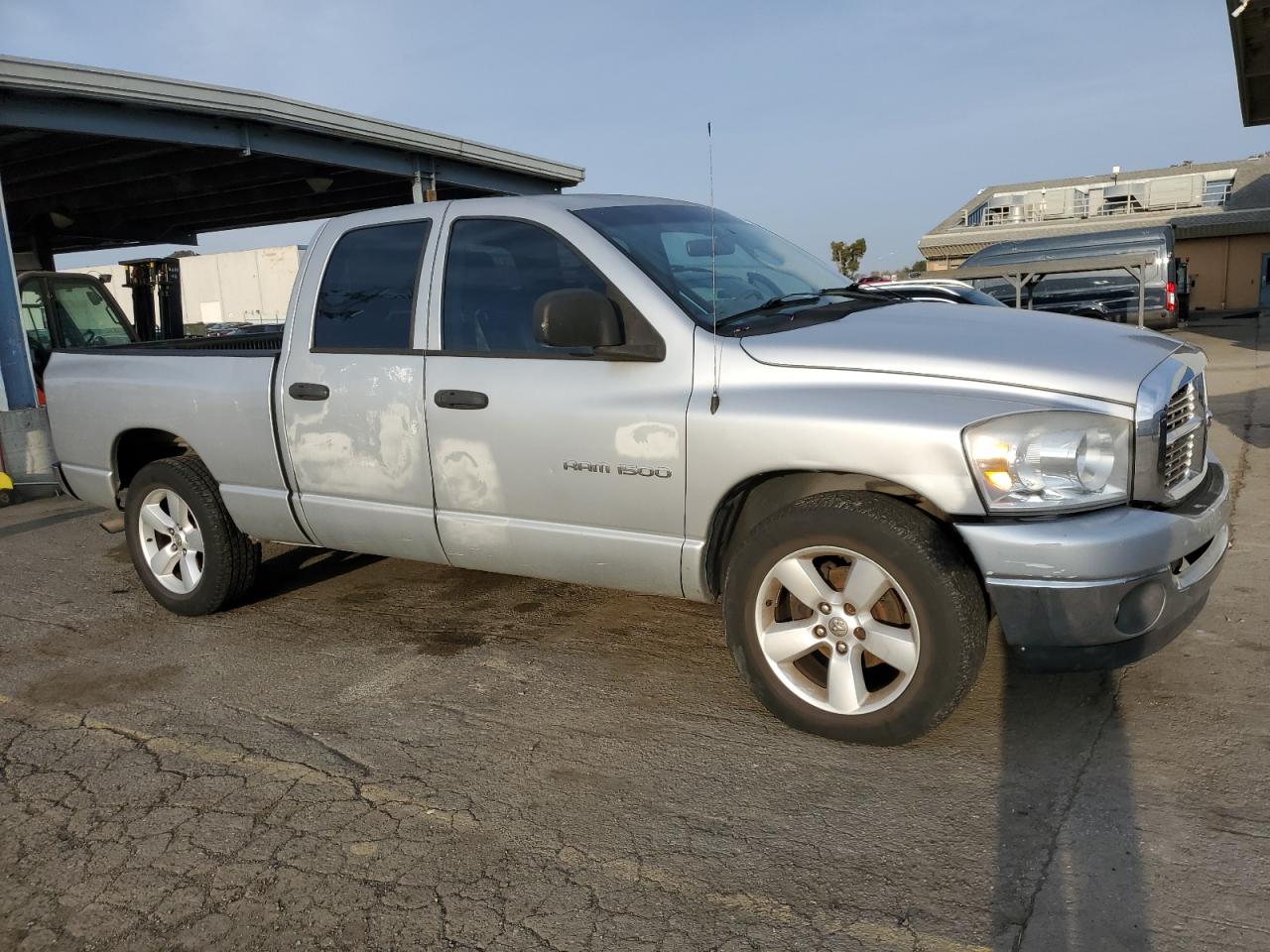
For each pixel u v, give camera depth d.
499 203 4.03
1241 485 6.71
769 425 3.24
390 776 3.30
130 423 5.12
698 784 3.16
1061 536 2.88
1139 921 2.39
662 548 3.58
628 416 3.54
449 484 4.05
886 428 3.05
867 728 3.25
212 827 3.04
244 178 16.66
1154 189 39.94
